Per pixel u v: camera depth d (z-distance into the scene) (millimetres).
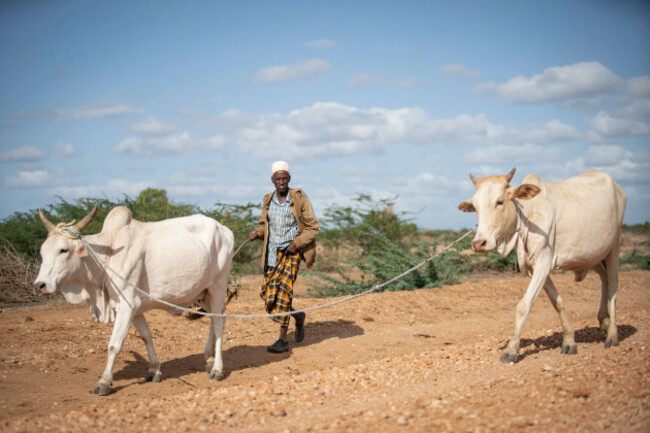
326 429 4145
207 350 6633
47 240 5535
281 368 6781
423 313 10180
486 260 16922
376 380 5641
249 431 4324
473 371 5926
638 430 3725
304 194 7352
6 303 10617
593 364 5508
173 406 4957
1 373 6188
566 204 6648
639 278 15047
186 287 6133
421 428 3994
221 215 12297
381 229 17469
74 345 7434
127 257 5730
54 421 4539
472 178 6414
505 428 3871
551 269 6527
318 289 12914
